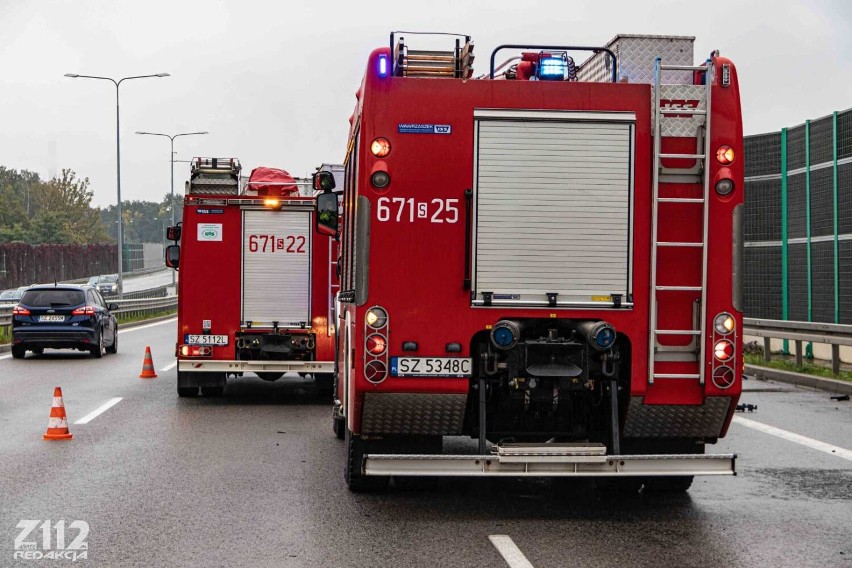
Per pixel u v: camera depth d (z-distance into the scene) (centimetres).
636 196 783
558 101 779
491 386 802
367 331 775
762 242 2247
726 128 780
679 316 784
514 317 779
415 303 776
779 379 1884
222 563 670
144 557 685
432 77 787
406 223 775
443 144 776
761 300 2255
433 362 775
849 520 795
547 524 782
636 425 795
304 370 1647
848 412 1450
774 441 1193
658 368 785
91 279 8562
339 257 1127
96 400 1633
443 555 686
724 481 959
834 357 1789
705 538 734
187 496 885
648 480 894
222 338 1639
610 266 781
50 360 2478
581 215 780
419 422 796
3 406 1543
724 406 786
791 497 886
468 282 775
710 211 778
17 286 7969
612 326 763
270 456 1100
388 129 775
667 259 782
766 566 659
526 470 745
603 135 781
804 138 2106
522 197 778
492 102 778
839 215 1978
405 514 816
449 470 743
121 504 852
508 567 655
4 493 898
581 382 788
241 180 1709
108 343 2659
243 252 1648
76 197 13688
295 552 696
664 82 834
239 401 1636
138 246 13225
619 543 720
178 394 1698
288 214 1653
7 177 16538
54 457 1091
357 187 786
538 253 778
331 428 1326
